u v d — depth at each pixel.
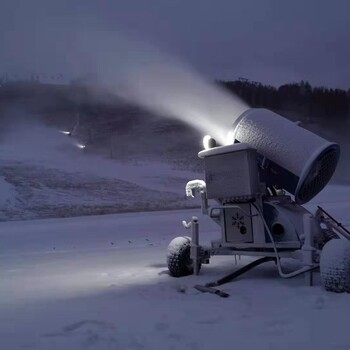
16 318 5.38
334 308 5.34
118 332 4.64
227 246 7.80
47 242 16.34
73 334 4.64
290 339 4.27
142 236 17.28
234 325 4.78
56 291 7.05
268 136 7.54
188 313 5.32
